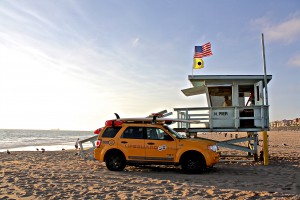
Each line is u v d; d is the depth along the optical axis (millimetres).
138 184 9648
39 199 7762
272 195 7773
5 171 12609
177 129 15562
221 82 16516
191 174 11648
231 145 15539
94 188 9039
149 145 12195
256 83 16188
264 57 15516
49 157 19750
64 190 8758
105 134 12789
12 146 45625
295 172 11969
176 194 8117
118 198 7773
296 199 7344
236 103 16312
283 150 23641
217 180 10234
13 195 8219
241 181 10016
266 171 12258
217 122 15297
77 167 13914
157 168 13367
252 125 15578
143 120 12914
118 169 12477
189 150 11773
